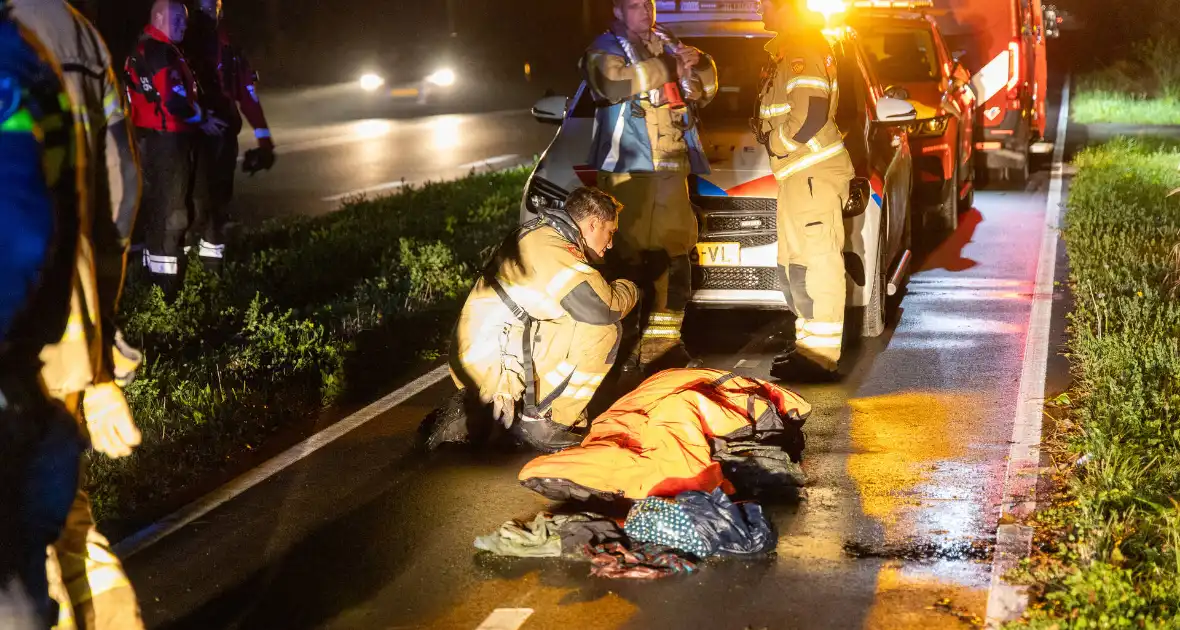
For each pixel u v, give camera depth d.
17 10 2.99
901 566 4.43
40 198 2.90
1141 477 4.91
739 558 4.52
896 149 8.73
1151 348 6.41
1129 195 12.44
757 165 7.50
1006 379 6.82
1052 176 15.46
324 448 5.98
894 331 8.05
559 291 5.57
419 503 5.21
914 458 5.57
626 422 5.24
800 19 6.71
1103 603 3.86
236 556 4.72
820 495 5.15
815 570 4.41
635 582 4.35
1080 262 9.43
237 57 9.83
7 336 2.90
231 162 9.70
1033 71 15.48
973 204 13.48
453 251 10.72
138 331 7.87
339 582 4.46
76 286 3.07
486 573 4.48
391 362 7.57
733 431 5.34
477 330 5.81
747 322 8.44
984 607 4.08
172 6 8.52
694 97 6.93
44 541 3.06
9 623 2.99
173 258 8.80
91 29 3.14
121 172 3.20
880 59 11.84
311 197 14.27
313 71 25.73
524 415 5.81
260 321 8.21
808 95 6.59
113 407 3.32
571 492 4.98
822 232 6.75
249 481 5.54
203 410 6.31
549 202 7.52
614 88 6.75
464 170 16.39
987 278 9.64
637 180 6.94
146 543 4.87
